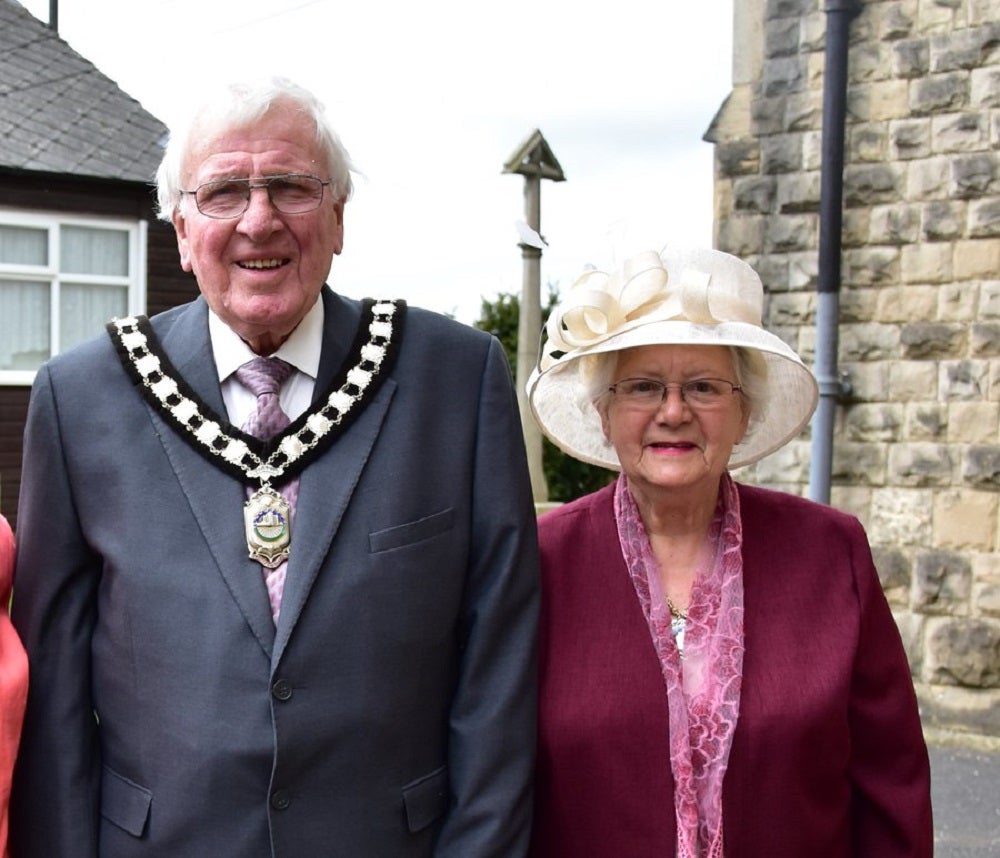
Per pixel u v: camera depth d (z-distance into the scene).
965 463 4.98
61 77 11.85
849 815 1.94
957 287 4.98
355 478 1.79
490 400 1.93
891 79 5.09
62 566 1.81
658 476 1.86
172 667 1.71
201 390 1.84
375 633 1.74
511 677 1.84
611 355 1.90
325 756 1.71
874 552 5.20
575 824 1.84
